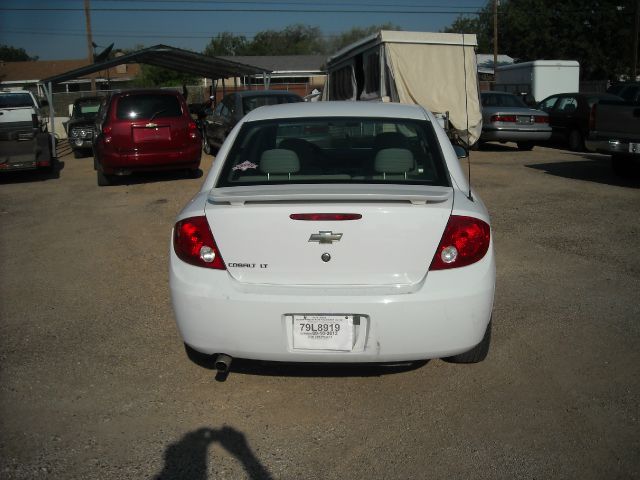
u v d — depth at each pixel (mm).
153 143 10805
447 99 12742
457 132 12805
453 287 3051
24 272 6027
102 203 9500
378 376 3730
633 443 3020
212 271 3133
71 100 27219
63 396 3564
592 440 3049
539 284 5273
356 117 4031
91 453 3018
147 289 5434
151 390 3623
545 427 3170
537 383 3611
